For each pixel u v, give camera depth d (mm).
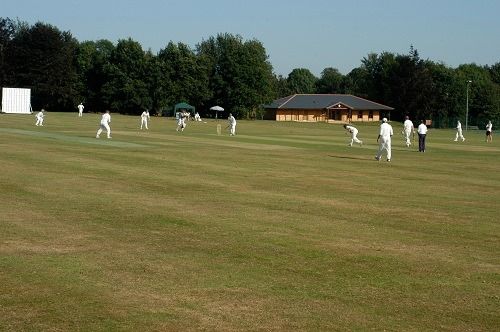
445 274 10344
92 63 125625
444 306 8680
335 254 11539
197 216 15117
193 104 127375
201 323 7820
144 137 49438
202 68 125562
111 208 15992
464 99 139875
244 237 12820
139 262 10648
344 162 31969
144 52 124438
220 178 23141
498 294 9281
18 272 9898
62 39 120812
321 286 9492
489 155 41031
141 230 13312
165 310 8266
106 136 48719
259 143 46562
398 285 9648
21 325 7645
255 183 21984
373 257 11383
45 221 14117
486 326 7953
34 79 117000
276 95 147625
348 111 134000
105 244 11945
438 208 17453
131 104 121688
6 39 117312
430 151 44062
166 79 122625
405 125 49344
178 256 11117
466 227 14609
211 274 10000
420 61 139625
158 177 22875
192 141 46125
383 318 8141
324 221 14930
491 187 22875
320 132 73750
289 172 26125
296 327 7742
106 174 23359
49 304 8414
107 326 7660
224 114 127938
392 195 19984
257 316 8109
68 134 49250
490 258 11523
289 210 16391
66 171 23938
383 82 142250
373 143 51562
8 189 18922
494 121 130000
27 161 27266
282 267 10539
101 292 8961
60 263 10492
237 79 124688
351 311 8383
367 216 15820
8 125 61156
